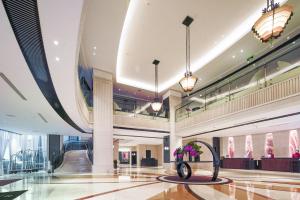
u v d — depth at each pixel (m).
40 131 17.20
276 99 8.83
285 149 14.59
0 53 5.44
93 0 7.86
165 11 8.87
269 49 11.11
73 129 15.66
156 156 27.09
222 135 18.06
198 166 18.09
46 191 6.79
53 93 8.26
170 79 15.88
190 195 5.76
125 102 16.50
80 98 10.53
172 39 10.76
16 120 12.91
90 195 5.98
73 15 4.27
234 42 10.59
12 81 7.13
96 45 10.91
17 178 11.12
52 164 15.80
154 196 5.69
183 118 16.25
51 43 5.10
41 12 4.14
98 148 13.94
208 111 13.23
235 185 7.51
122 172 13.98
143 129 16.39
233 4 8.44
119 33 9.84
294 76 8.21
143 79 15.84
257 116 10.08
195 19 9.31
